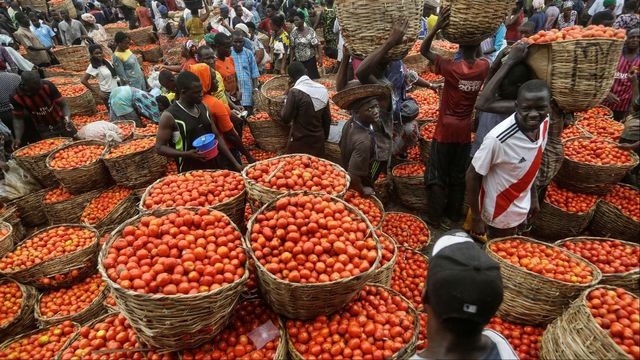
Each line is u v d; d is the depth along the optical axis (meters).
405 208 6.02
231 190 3.50
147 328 2.26
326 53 11.82
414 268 4.09
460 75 4.40
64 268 3.96
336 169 3.72
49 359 3.07
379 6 3.57
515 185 3.56
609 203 4.92
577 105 3.53
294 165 3.58
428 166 5.19
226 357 2.53
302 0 13.21
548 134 3.94
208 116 4.43
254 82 8.14
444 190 5.23
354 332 2.52
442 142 4.90
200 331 2.36
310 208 2.81
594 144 5.23
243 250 2.60
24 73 5.84
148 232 2.60
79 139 6.44
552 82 3.54
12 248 4.21
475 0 3.75
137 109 7.41
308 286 2.34
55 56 11.86
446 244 1.71
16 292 3.82
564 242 3.76
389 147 4.39
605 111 6.96
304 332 2.61
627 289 3.24
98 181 5.61
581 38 3.27
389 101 4.04
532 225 5.20
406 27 3.65
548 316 3.06
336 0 3.80
